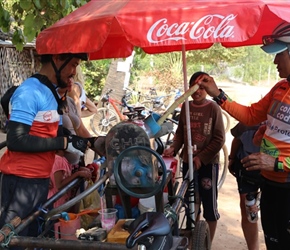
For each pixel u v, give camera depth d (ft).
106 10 8.12
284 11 7.39
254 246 13.39
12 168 8.53
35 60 45.37
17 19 15.64
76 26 8.00
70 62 8.50
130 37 7.27
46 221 8.48
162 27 7.22
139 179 7.68
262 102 10.19
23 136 7.93
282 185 9.48
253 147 12.39
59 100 8.72
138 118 9.04
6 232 6.98
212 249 14.97
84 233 7.84
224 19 7.19
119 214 9.36
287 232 9.71
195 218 11.45
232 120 41.06
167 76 63.93
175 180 11.35
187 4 7.43
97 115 39.32
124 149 8.14
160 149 11.28
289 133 9.00
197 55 78.79
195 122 12.57
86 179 10.56
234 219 17.94
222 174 21.86
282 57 9.08
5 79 39.93
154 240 6.33
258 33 11.87
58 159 10.67
